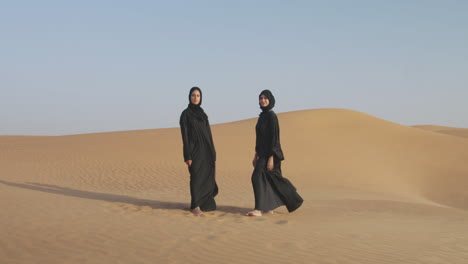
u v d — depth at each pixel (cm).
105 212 816
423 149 3122
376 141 3281
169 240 582
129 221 720
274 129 817
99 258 488
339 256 525
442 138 3519
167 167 2119
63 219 722
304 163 2450
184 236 609
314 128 3678
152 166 2138
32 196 1036
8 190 1159
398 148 3103
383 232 694
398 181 2308
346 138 3316
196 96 843
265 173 823
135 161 2284
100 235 602
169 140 3125
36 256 493
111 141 3169
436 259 527
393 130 3700
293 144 3011
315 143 3086
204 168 845
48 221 698
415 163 2730
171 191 1438
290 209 841
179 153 2591
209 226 692
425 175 2495
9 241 558
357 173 2311
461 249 588
